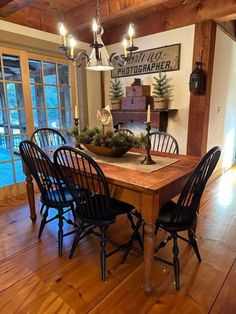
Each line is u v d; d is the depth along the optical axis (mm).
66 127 3877
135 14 3387
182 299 1526
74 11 3184
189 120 3248
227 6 2697
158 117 3324
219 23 3061
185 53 3176
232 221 2523
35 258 1940
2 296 1561
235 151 4758
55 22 3396
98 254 1992
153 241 1481
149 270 1519
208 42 2920
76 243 1912
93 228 2137
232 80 4008
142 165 1863
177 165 1867
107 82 4188
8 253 2002
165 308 1462
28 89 3246
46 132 3354
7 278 1720
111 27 3885
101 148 2037
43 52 3346
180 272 1760
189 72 3182
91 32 3881
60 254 1973
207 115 3199
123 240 2189
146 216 1450
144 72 3643
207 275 1731
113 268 1821
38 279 1711
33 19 3145
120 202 1835
